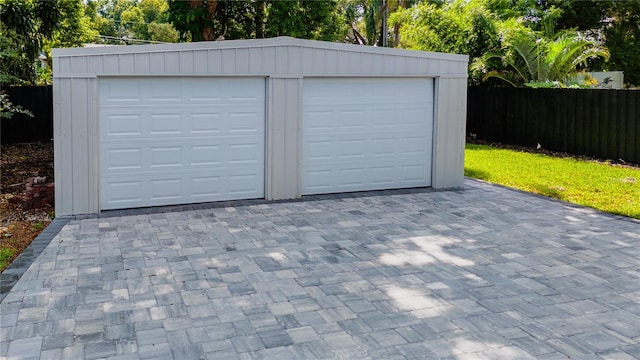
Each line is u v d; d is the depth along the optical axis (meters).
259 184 9.08
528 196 9.48
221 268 5.76
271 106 8.86
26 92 15.45
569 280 5.46
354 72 9.28
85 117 7.88
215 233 7.06
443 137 10.12
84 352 3.94
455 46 16.95
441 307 4.78
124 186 8.27
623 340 4.18
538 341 4.16
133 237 6.86
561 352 3.99
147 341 4.12
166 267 5.78
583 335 4.27
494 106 16.41
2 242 6.70
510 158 13.59
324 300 4.92
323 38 17.89
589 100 13.55
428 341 4.14
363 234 7.07
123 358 3.87
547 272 5.68
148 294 5.05
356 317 4.56
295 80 8.95
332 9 18.19
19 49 13.23
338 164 9.52
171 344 4.08
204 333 4.27
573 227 7.46
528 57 15.66
